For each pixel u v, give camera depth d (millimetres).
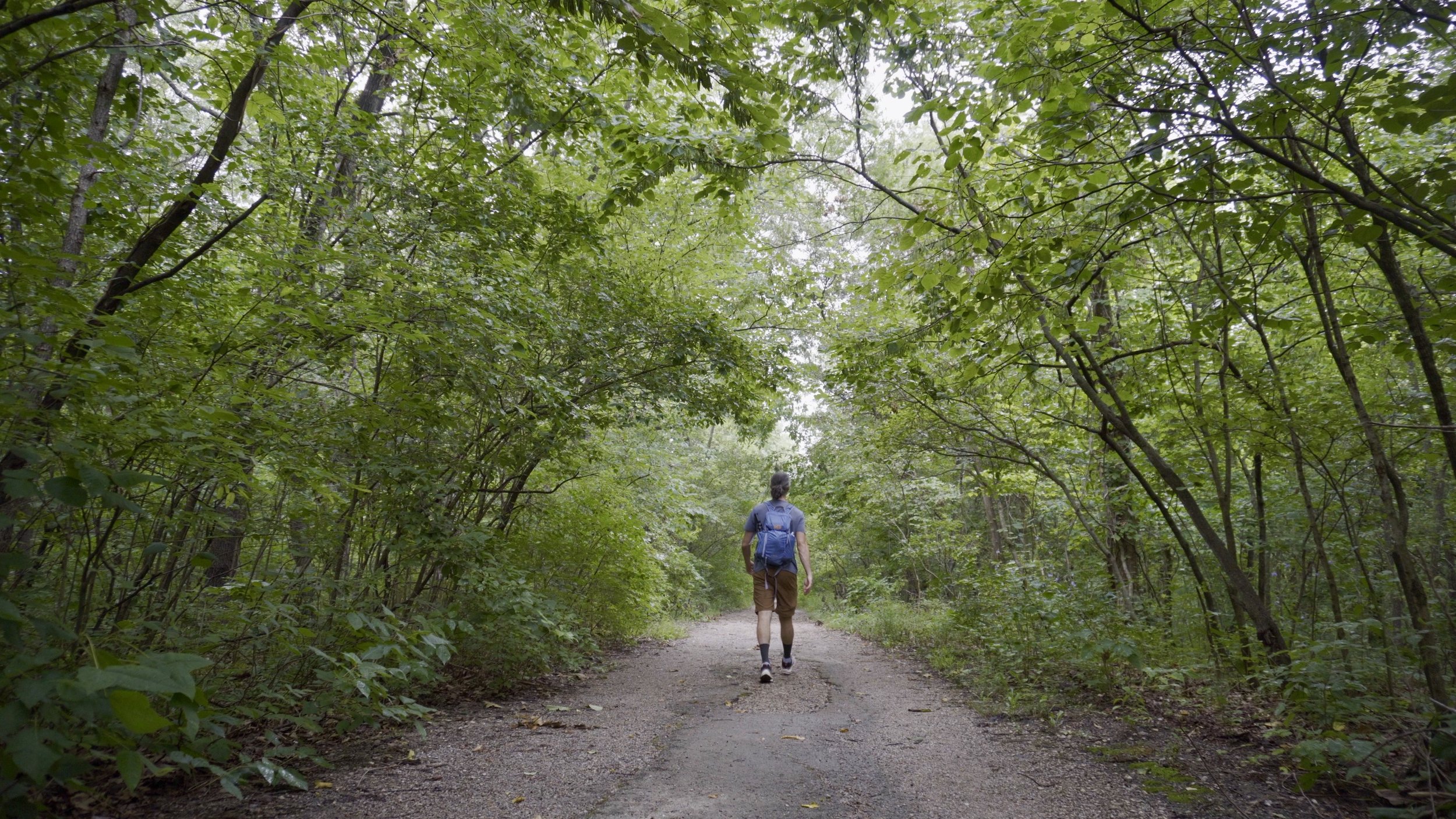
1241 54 3291
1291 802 2830
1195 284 4984
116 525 3383
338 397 4836
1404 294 3273
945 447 7473
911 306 6105
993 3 4602
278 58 4223
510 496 6539
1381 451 3932
